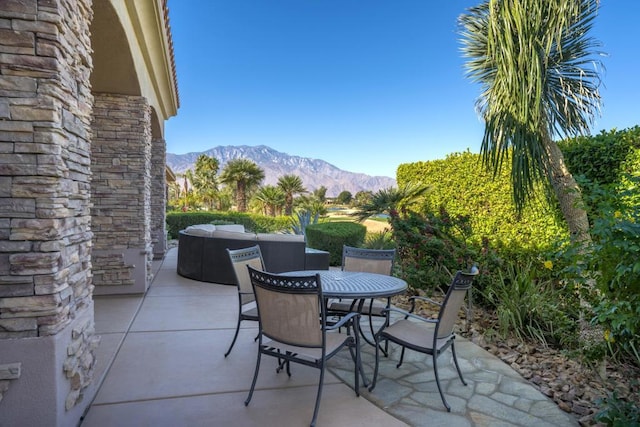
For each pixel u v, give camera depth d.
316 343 2.34
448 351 3.49
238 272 3.39
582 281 2.65
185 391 2.62
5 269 1.74
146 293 5.54
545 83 4.09
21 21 1.76
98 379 2.75
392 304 5.21
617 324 2.15
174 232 15.20
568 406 2.48
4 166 1.74
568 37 4.18
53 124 1.80
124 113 5.34
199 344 3.54
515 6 3.73
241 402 2.49
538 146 4.01
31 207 1.77
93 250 5.27
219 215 15.81
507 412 2.43
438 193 6.93
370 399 2.58
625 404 2.15
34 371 1.78
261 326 2.56
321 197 40.31
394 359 3.32
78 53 2.16
